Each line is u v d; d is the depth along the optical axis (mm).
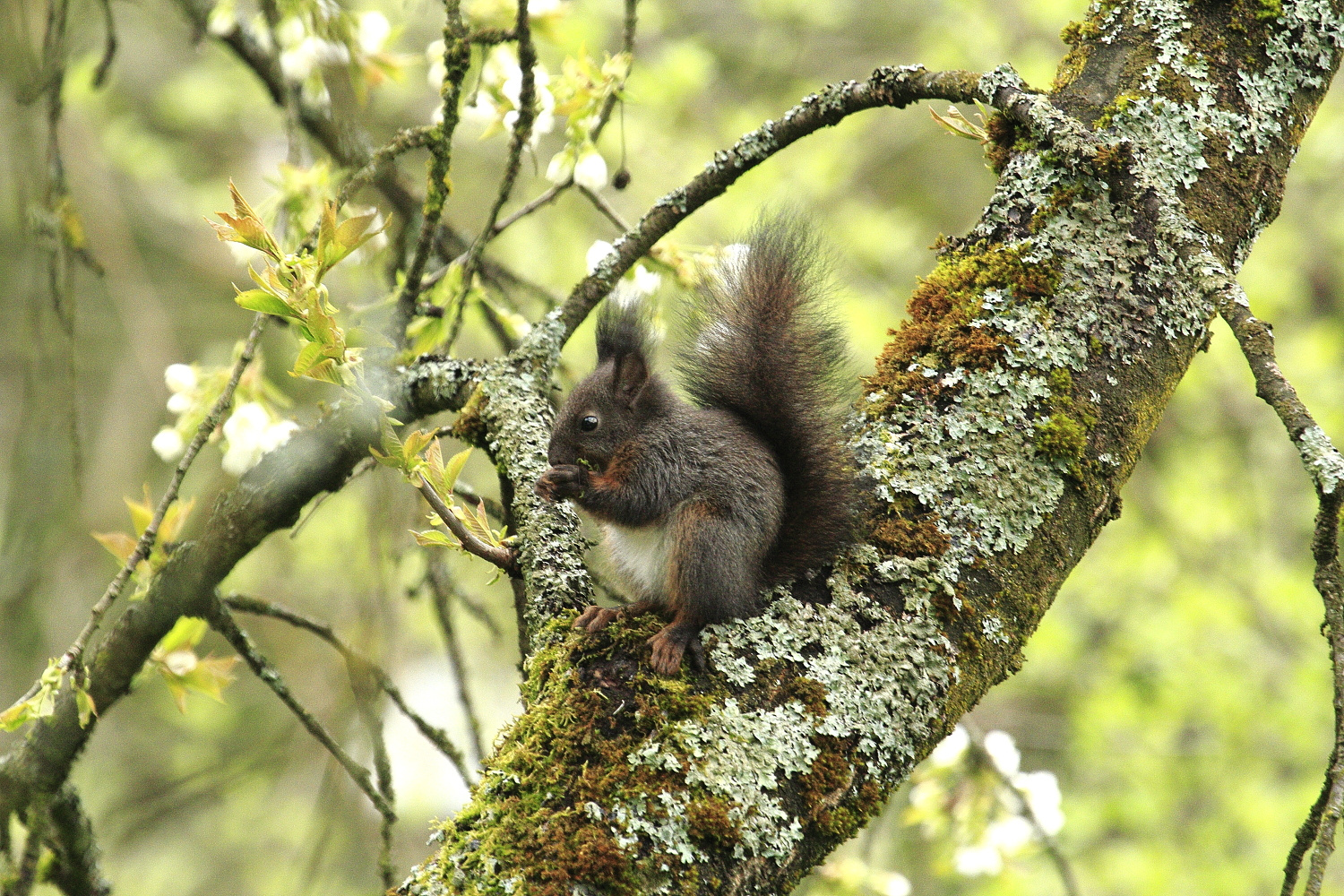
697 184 7793
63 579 17312
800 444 6941
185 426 8555
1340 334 22172
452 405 7961
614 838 4848
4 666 12125
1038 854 10156
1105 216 6398
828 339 7344
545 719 5227
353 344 8109
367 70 9609
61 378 10594
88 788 18297
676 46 18453
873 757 5266
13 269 15367
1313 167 21156
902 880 9336
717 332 7445
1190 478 20516
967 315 6367
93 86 9797
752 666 5391
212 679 8328
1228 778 20250
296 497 7879
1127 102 6637
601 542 7922
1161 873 18922
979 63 19812
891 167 23594
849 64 23109
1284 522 21750
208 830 19797
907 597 5648
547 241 17203
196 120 20250
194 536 9094
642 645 5500
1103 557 20781
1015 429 6031
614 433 7352
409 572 15438
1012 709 22391
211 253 21016
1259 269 20984
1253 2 6855
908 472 5980
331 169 10469
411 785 19344
